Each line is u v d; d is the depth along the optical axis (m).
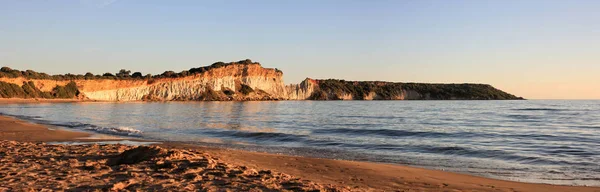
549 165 13.41
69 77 115.75
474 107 87.62
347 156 15.44
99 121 36.84
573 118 44.59
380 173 11.14
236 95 154.25
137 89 128.88
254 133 23.75
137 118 43.03
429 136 24.08
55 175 8.66
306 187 8.00
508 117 47.41
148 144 18.11
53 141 18.89
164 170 9.29
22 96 98.38
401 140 21.62
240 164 11.40
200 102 128.12
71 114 48.62
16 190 7.18
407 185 9.57
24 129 24.72
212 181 8.34
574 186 9.95
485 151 16.61
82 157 11.48
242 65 165.62
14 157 11.38
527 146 18.84
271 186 7.99
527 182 10.47
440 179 10.48
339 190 7.99
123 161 10.95
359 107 94.56
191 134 24.22
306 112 67.00
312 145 19.17
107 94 122.31
